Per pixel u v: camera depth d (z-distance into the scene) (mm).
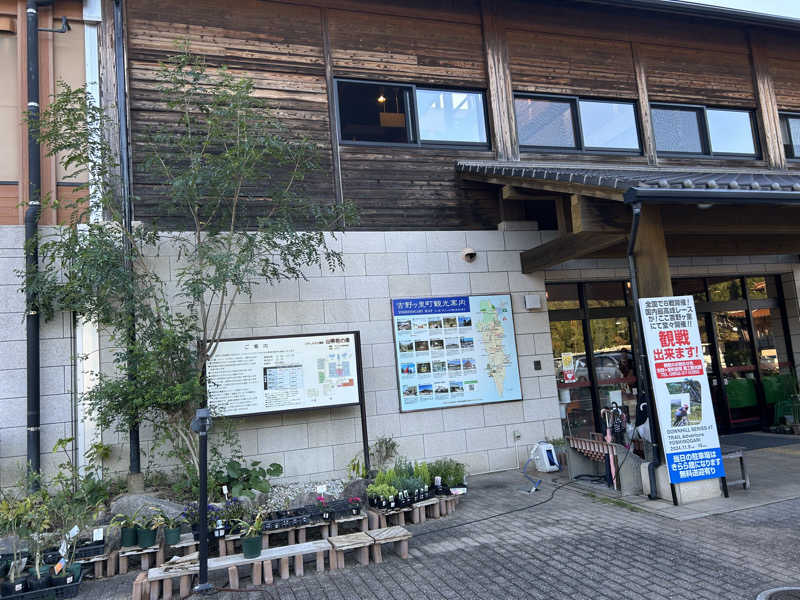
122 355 6090
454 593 4172
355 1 8461
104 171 6477
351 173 8086
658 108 10039
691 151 10148
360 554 4887
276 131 7645
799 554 4477
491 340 8289
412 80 8586
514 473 7887
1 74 7031
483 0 9078
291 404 7059
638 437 7242
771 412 10516
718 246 9055
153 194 7160
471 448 7961
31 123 6312
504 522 5781
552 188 6738
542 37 9383
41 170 6906
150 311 6160
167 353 6082
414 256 8148
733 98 10523
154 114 7312
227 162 6375
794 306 10711
